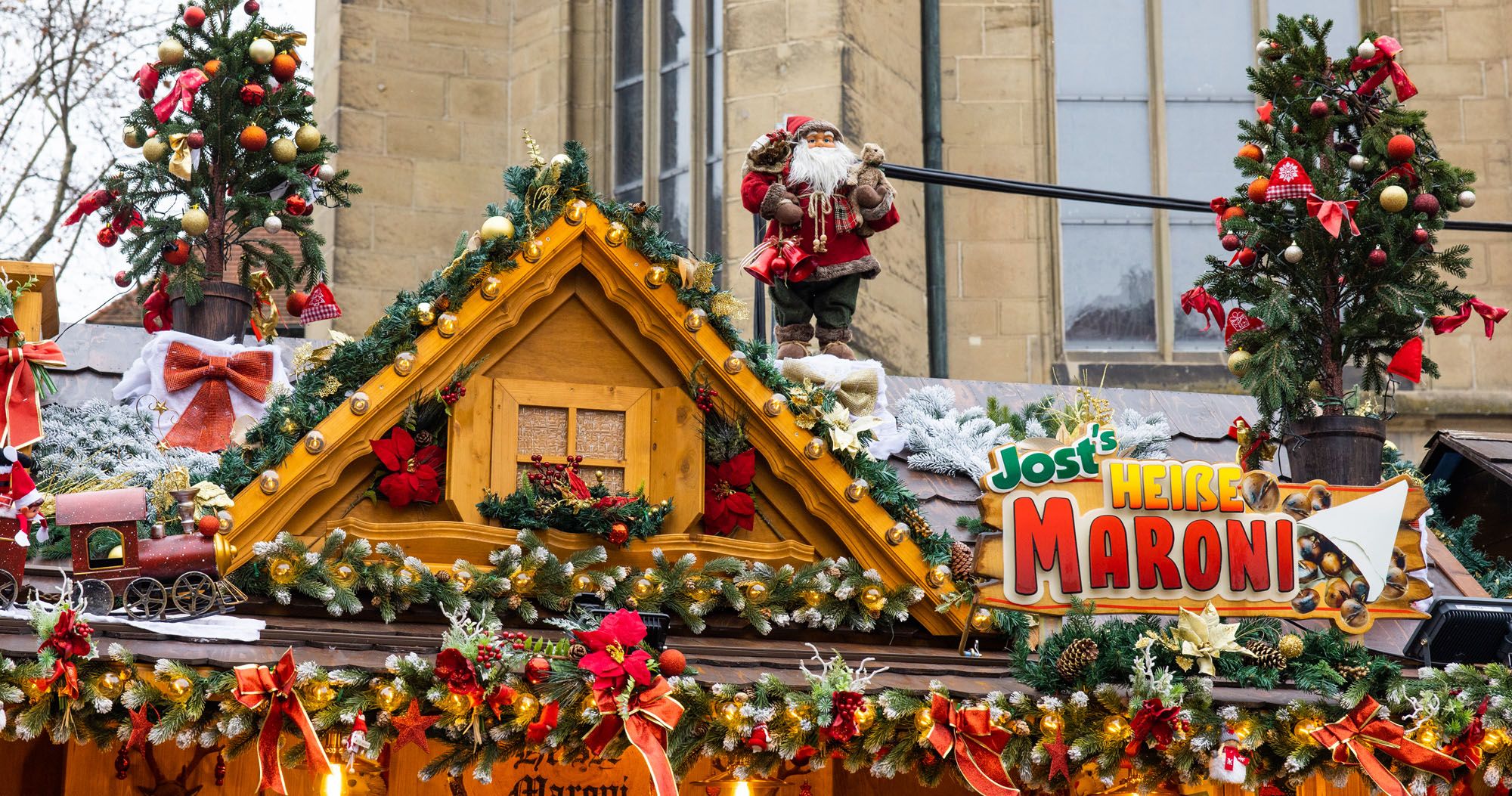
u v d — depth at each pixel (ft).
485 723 30.73
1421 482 38.99
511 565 33.27
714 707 31.50
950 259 67.10
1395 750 33.86
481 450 34.42
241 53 38.75
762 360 35.88
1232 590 34.88
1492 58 69.10
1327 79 39.88
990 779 32.60
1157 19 70.44
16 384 31.58
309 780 35.68
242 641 30.42
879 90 64.13
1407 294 38.83
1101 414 41.60
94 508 30.48
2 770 34.71
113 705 29.09
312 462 32.94
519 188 35.47
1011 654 34.78
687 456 35.22
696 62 66.95
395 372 33.88
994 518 34.60
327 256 66.95
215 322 37.76
